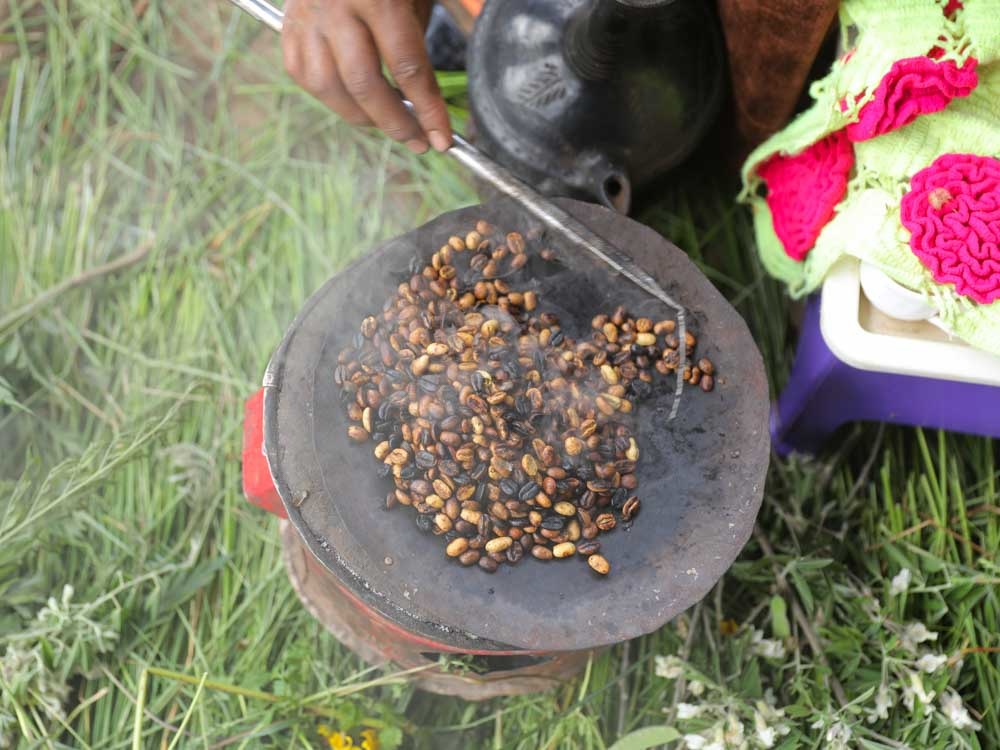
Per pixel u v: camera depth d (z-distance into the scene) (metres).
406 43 0.59
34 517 0.65
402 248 0.55
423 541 0.51
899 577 0.69
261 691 0.68
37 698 0.65
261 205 0.85
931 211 0.57
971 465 0.76
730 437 0.53
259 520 0.74
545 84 0.66
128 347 0.79
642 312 0.56
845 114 0.60
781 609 0.66
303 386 0.52
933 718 0.65
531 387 0.54
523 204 0.56
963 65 0.57
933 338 0.61
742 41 0.68
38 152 0.86
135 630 0.69
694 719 0.64
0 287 0.80
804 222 0.64
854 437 0.76
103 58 0.87
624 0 0.58
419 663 0.66
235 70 0.89
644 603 0.50
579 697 0.70
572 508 0.52
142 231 0.83
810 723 0.66
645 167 0.70
